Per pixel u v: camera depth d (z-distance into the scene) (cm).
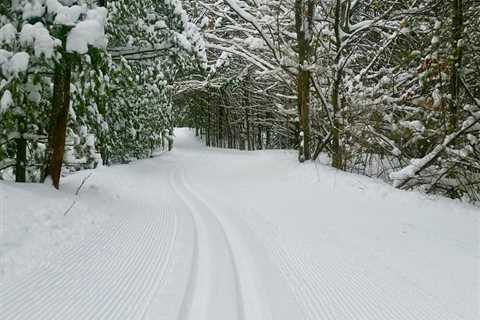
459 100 1150
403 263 546
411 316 390
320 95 1454
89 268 480
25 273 442
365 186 1064
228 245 617
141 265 507
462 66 1170
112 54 1109
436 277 494
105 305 387
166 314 375
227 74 2669
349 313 395
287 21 1833
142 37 1179
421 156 1298
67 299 392
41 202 668
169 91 2769
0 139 772
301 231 718
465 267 531
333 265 534
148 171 1848
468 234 695
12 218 562
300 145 1552
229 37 2303
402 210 870
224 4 2158
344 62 1398
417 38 1486
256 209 938
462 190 1104
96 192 957
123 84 1188
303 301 420
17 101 721
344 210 884
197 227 740
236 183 1434
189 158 2780
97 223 691
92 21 686
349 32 1501
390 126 1380
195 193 1229
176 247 596
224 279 471
